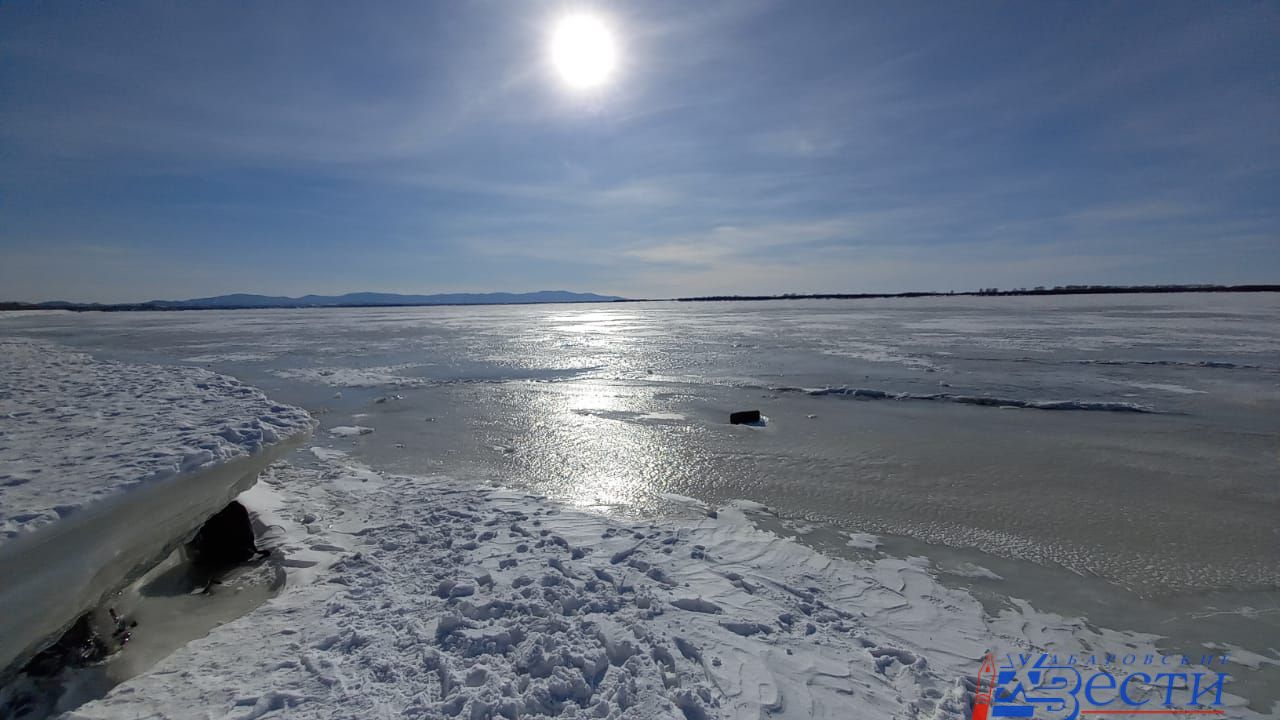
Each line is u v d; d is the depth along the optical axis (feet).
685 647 11.98
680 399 42.70
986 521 20.40
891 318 138.31
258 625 12.82
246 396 23.04
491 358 67.82
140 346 84.23
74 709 10.69
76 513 11.24
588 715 9.95
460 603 13.44
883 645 12.62
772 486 23.99
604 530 18.38
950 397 41.65
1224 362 55.31
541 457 28.14
